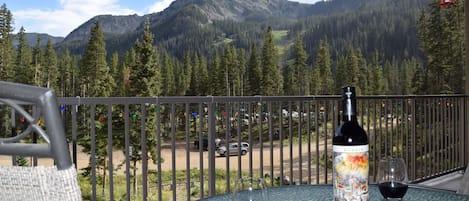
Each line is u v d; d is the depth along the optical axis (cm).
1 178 60
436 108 404
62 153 57
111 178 230
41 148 57
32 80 2559
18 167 60
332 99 328
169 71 3080
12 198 60
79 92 2673
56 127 56
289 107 306
